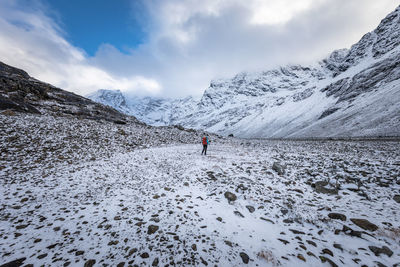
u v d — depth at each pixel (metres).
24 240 3.99
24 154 10.55
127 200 6.35
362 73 136.75
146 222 4.92
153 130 31.12
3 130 12.81
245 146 27.97
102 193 6.92
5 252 3.57
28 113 19.81
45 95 29.80
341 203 6.06
